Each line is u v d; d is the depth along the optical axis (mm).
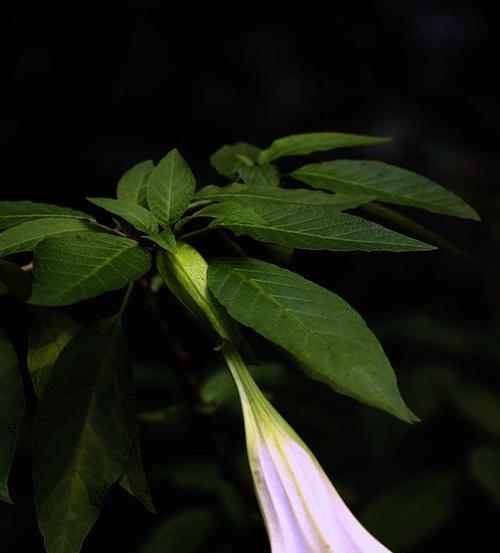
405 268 2777
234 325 924
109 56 3453
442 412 2115
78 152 3184
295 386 1598
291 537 866
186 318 2096
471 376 1954
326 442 1812
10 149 3135
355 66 3729
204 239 1730
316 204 1015
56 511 920
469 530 1779
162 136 3432
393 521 1648
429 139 3463
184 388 1212
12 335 1156
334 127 3605
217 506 1564
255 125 3535
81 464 932
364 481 2078
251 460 890
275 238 921
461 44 3861
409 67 3773
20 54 3348
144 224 959
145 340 1901
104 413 947
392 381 820
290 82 3621
